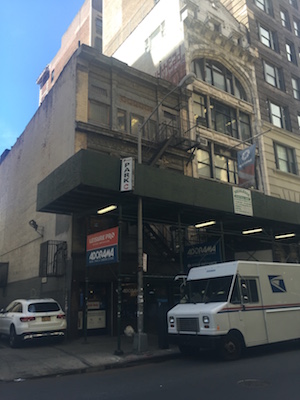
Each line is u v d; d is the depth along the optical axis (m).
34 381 7.87
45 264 16.38
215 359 9.89
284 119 28.72
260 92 26.97
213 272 11.14
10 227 24.11
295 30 33.81
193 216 16.42
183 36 22.41
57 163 17.67
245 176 18.92
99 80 17.94
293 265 12.59
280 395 5.87
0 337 14.55
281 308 11.44
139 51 26.58
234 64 25.73
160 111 19.97
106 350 11.52
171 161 19.33
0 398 6.32
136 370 8.74
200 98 22.84
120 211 12.43
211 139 22.03
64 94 18.05
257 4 30.20
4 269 23.30
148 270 16.64
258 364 8.86
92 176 11.64
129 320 15.81
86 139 16.31
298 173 27.31
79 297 14.77
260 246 22.42
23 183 22.66
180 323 10.37
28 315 12.16
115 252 11.59
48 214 18.05
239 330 10.00
